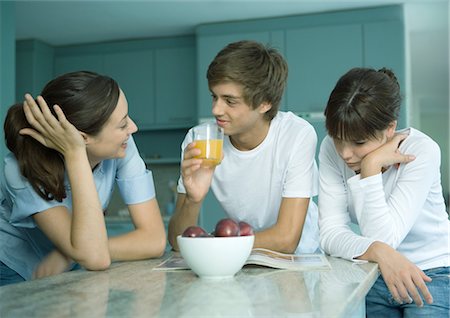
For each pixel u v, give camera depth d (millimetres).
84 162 1189
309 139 1594
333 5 3945
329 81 4031
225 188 1725
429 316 1394
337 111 1323
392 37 3914
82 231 1152
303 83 4082
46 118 1159
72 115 1179
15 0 3738
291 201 1550
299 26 4117
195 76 4582
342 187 1511
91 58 4852
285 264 1153
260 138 1622
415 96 8125
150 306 761
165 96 4645
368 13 3975
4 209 1452
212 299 809
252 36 4215
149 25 4379
